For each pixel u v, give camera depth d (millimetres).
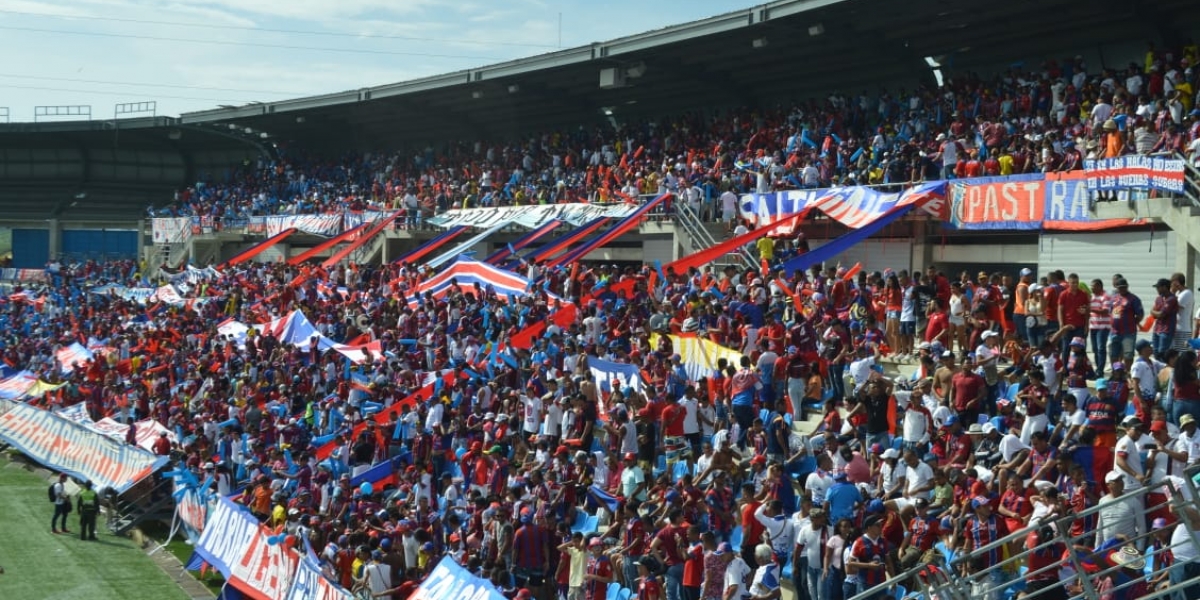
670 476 20594
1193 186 23391
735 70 44156
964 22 35656
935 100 35688
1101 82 30953
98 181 77188
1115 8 32938
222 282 50812
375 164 60562
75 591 23375
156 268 65312
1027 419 17547
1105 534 14227
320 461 26594
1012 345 20766
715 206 36969
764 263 28234
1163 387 18188
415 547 20609
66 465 33094
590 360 25328
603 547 18547
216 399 31875
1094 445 16391
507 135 57344
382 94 53438
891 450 17672
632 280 32031
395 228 51781
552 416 24016
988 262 29578
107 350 42312
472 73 48656
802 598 16594
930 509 16391
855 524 16281
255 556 22047
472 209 47438
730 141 41344
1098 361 20641
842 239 27469
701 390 22906
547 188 46156
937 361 21031
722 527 18219
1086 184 25344
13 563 25328
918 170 31156
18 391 41000
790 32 37719
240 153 76188
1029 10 34031
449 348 31562
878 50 38344
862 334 24469
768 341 22953
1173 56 30188
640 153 43656
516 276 34625
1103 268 25859
